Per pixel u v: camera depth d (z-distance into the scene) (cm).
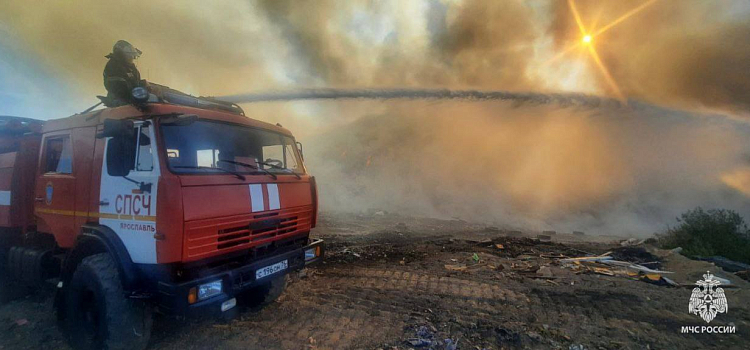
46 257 425
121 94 347
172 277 290
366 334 364
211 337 367
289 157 444
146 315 326
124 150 308
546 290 479
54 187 400
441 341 339
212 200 311
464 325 374
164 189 285
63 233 387
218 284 307
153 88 384
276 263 369
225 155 355
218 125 359
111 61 389
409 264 646
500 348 329
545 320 387
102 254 337
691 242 716
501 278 543
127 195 313
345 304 448
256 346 345
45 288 448
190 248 289
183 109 334
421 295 472
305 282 548
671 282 498
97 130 355
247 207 342
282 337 364
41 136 457
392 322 391
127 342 311
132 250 306
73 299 341
